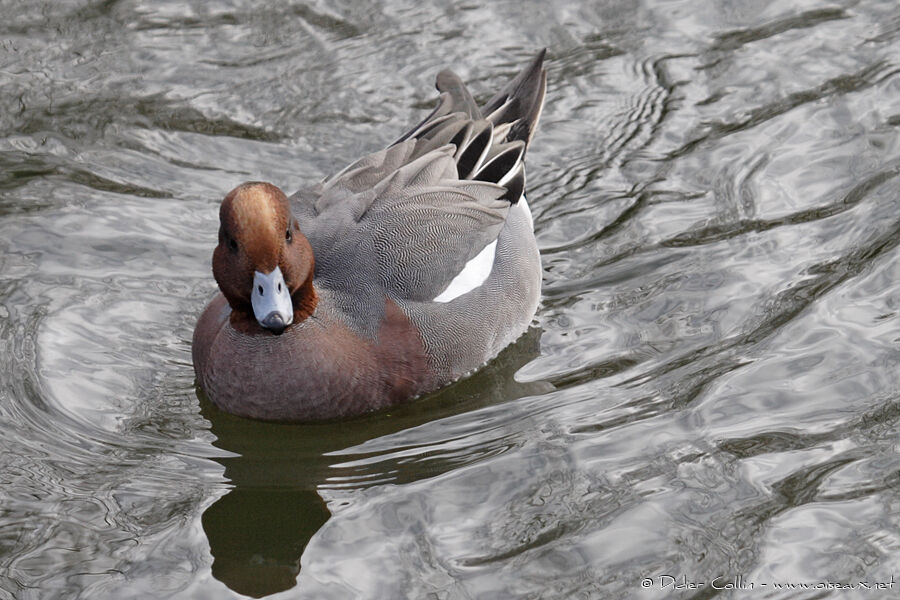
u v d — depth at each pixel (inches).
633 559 354.9
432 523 375.2
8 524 375.2
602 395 431.5
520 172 500.1
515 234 480.7
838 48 605.0
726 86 588.7
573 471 393.4
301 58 609.3
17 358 448.8
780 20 626.2
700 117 572.1
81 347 457.7
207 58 609.3
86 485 394.6
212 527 377.7
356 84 593.3
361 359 423.2
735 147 553.9
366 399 427.2
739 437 401.7
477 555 360.5
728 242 503.8
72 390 437.4
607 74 599.2
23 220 519.5
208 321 436.5
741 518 367.9
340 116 576.4
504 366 457.4
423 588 348.8
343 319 424.8
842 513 367.9
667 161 550.3
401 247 439.8
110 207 527.8
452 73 535.5
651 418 415.2
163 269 498.9
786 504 371.9
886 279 473.4
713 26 625.9
